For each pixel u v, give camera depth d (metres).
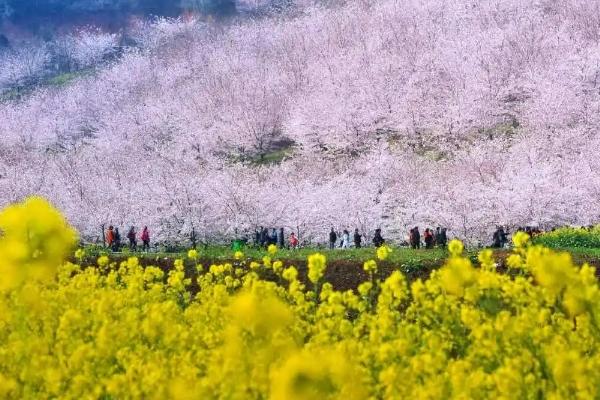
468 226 51.97
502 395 8.05
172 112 110.75
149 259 28.69
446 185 59.38
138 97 128.38
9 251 7.21
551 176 54.22
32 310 11.09
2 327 11.95
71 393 9.31
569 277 9.20
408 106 86.38
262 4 185.50
